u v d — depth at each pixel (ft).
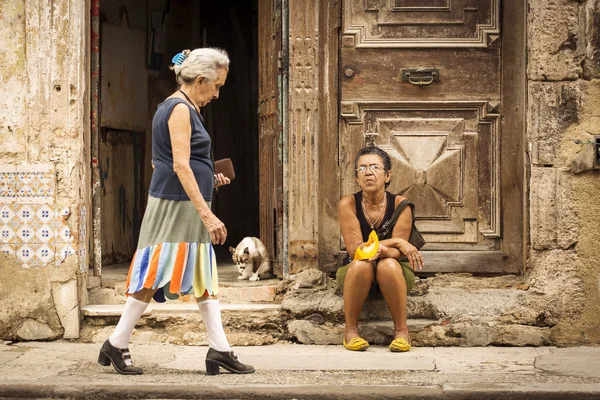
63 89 23.47
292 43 24.76
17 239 23.52
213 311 19.60
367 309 23.43
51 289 23.45
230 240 40.83
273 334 23.52
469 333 22.93
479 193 24.95
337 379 19.11
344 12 24.88
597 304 23.27
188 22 37.63
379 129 25.02
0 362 20.92
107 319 23.76
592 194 23.35
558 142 23.48
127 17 33.04
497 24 24.72
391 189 24.98
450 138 24.95
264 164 27.02
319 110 24.91
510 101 24.77
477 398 17.93
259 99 27.53
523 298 23.41
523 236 24.58
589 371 19.85
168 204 19.01
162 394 18.30
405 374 19.60
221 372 19.89
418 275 25.12
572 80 23.52
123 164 32.81
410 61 24.89
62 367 20.38
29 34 23.45
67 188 23.41
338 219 25.12
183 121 18.89
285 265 24.97
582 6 23.40
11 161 23.57
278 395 18.11
